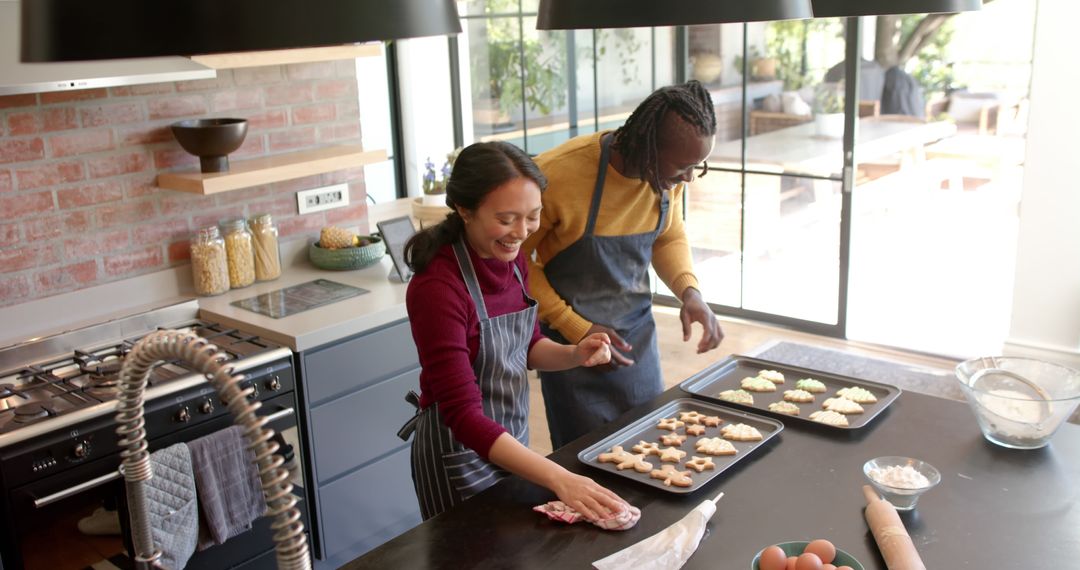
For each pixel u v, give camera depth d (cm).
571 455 188
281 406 276
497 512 167
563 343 241
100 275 302
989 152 705
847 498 167
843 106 461
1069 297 405
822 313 503
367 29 72
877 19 686
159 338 113
